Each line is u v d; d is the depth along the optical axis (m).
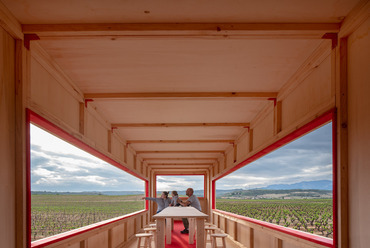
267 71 3.71
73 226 15.40
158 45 3.03
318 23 2.56
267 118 5.05
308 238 3.21
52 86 3.35
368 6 2.12
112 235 6.52
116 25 2.60
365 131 2.16
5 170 2.32
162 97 4.53
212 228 6.35
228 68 3.62
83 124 4.43
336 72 2.55
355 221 2.23
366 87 2.16
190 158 11.51
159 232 4.30
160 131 7.08
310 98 3.30
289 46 3.02
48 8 2.35
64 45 2.97
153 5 2.33
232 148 8.51
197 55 3.27
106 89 4.36
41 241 3.12
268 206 41.97
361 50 2.26
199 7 2.36
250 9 2.39
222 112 5.59
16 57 2.55
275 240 4.57
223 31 2.61
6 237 2.28
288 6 2.34
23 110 2.55
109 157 6.18
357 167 2.24
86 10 2.39
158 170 15.68
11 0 2.23
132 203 43.91
